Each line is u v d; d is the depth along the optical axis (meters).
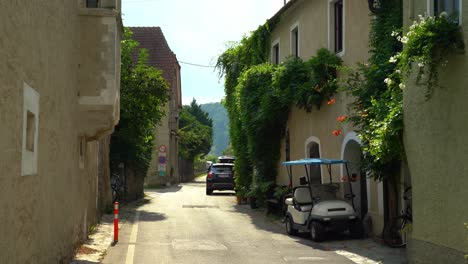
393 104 10.95
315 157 18.86
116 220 13.60
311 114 18.41
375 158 11.95
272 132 21.73
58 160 8.62
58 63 8.42
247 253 12.01
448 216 8.72
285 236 14.88
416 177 9.88
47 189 7.70
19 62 5.94
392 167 12.73
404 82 10.12
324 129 17.27
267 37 24.09
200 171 80.62
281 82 18.19
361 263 10.75
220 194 32.66
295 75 17.83
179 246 12.95
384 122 10.67
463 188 8.26
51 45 7.81
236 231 15.88
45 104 7.45
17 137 5.89
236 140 25.56
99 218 17.44
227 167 32.28
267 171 22.00
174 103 47.88
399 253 11.75
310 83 16.92
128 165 24.70
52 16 7.84
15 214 5.87
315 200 14.28
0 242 5.29
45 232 7.58
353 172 15.52
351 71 15.18
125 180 24.81
